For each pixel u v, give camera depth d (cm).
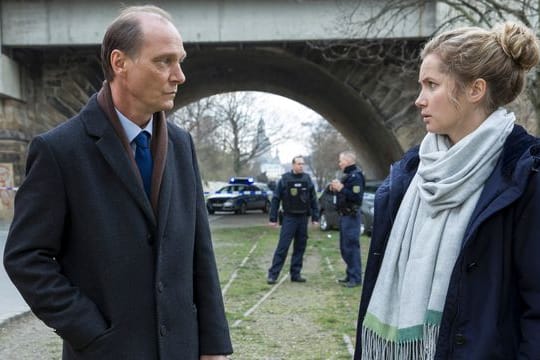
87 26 1360
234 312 595
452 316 153
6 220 1384
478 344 148
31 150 169
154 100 173
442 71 165
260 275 844
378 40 1413
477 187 160
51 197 165
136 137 179
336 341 487
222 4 1384
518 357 146
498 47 160
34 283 161
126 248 170
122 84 173
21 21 1352
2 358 443
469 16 996
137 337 170
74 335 162
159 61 169
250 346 473
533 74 878
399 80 1562
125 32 168
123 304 168
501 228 152
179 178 193
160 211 178
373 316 179
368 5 1369
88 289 170
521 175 148
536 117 902
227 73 2194
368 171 2578
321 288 736
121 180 171
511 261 153
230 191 2583
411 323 163
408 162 190
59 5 1352
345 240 749
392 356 170
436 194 162
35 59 1497
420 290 164
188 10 1386
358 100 1698
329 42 1429
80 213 168
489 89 163
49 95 1506
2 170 1395
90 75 1538
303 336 503
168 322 175
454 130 169
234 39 1398
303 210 764
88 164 170
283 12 1386
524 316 149
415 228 173
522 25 164
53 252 169
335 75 1598
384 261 181
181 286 182
